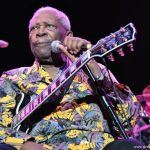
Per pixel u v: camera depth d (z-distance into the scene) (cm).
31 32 326
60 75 299
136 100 321
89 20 504
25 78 320
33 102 303
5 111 309
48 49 320
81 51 291
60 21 328
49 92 298
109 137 303
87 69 289
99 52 279
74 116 304
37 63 326
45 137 300
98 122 305
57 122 302
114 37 269
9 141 283
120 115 312
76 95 311
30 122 304
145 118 307
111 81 299
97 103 311
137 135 299
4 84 318
